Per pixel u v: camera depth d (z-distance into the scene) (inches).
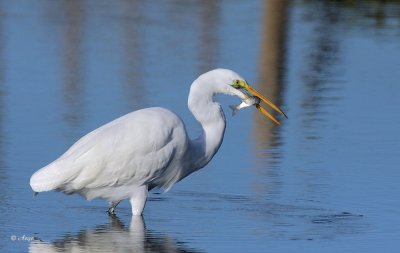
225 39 1054.4
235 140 654.5
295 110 750.5
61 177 465.7
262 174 570.6
